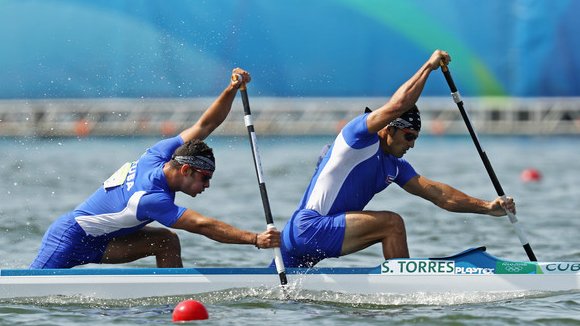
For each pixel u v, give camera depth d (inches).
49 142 3757.4
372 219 1061.1
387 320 963.3
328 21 3732.8
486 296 1080.2
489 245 1537.9
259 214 1953.7
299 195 2301.9
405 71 3816.4
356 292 1069.8
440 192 1132.5
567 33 3860.7
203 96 3253.0
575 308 1015.6
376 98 3836.1
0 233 1626.5
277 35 3614.7
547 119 4037.9
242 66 3496.6
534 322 953.5
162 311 1019.3
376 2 3762.3
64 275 1061.8
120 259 1123.9
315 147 3737.7
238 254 1454.2
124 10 3201.3
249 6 3420.3
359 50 3791.8
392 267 1071.6
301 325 941.8
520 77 3887.8
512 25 3853.3
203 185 1063.0
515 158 3366.1
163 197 1041.5
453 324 947.3
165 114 3735.2
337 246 1066.1
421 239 1606.8
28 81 3516.2
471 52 3853.3
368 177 1082.1
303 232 1071.0
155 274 1067.9
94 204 1088.2
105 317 984.3
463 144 3892.7
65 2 3353.8
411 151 3651.6
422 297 1072.8
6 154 3390.7
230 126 3791.8
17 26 3435.0
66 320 967.0
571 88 3902.6
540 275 1088.8
